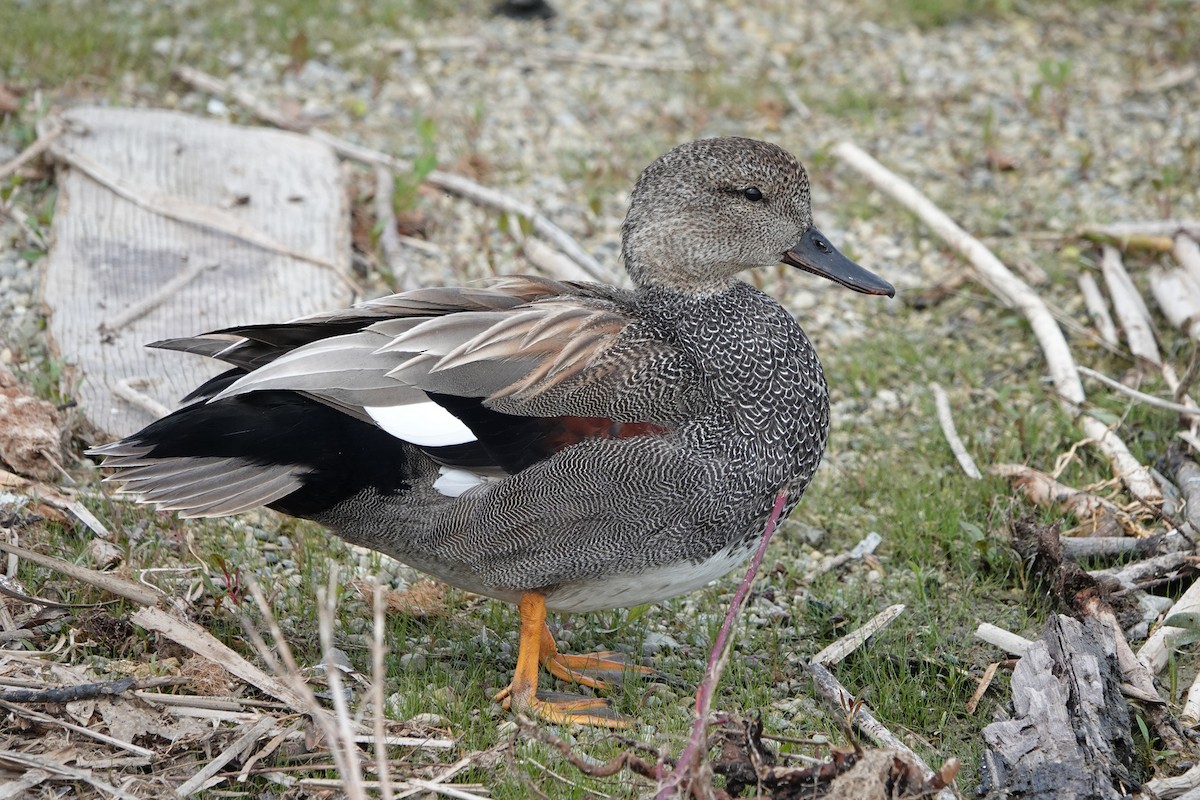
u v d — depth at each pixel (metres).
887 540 5.86
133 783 4.00
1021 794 4.24
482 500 4.48
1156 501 5.86
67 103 8.03
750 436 4.66
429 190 7.95
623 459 4.46
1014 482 6.08
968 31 10.13
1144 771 4.58
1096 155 8.66
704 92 9.16
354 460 4.46
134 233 6.94
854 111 9.11
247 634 4.87
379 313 4.65
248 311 6.57
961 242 7.61
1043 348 6.96
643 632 5.27
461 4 9.96
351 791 3.43
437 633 5.12
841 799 3.79
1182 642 4.90
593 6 10.13
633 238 5.11
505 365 4.46
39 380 5.95
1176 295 7.13
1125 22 10.23
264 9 9.41
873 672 5.04
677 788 3.78
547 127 8.72
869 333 7.25
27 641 4.58
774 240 5.12
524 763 4.30
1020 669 4.67
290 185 7.51
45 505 5.30
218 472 4.45
